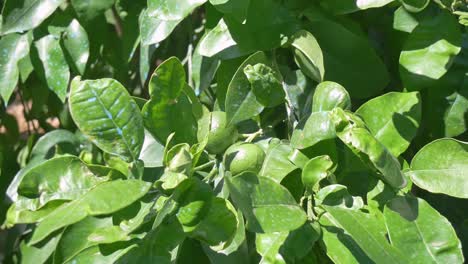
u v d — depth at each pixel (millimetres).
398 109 853
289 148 847
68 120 1215
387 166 733
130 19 1050
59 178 789
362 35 961
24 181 784
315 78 882
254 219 739
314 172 784
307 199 809
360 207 792
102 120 767
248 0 842
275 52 953
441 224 795
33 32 1050
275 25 896
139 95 1211
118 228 741
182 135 810
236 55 898
